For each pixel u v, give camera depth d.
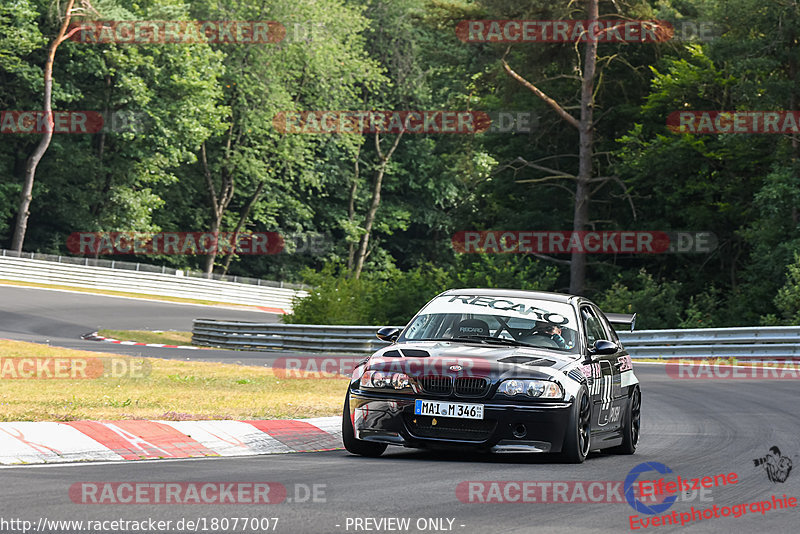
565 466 34.44
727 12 143.00
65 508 23.41
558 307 39.62
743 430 49.72
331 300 144.25
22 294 182.88
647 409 60.84
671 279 163.50
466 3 170.38
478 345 36.94
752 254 141.25
